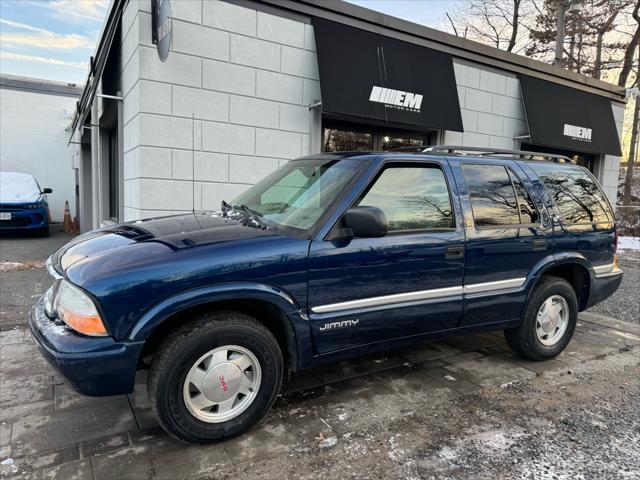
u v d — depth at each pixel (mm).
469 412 3131
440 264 3270
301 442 2705
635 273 8617
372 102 7402
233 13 6473
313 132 7375
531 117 9930
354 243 2926
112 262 2463
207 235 2783
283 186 3559
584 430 2930
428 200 3314
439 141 9039
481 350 4367
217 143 6516
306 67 7215
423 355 4195
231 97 6570
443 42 8531
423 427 2916
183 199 6293
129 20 6254
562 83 10891
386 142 8789
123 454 2545
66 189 18156
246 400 2709
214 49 6371
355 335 2986
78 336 2352
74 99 17922
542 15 21219
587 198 4348
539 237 3814
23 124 17219
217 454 2566
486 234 3502
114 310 2334
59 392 3309
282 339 2965
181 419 2492
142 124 5914
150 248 2590
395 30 7918
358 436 2791
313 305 2801
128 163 6645
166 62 6008
